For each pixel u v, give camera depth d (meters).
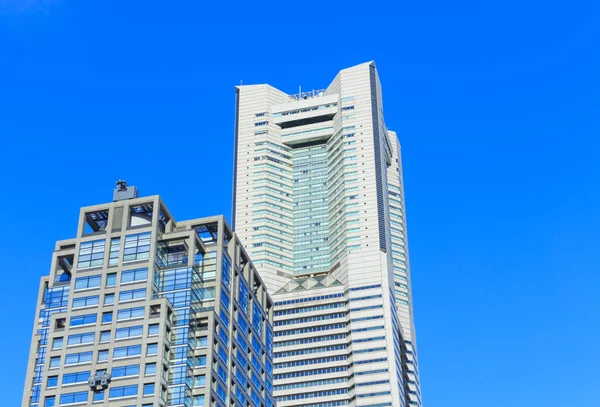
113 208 166.88
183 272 158.75
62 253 165.62
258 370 176.88
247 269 182.50
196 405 146.62
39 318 162.38
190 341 151.25
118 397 144.38
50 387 148.12
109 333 151.50
